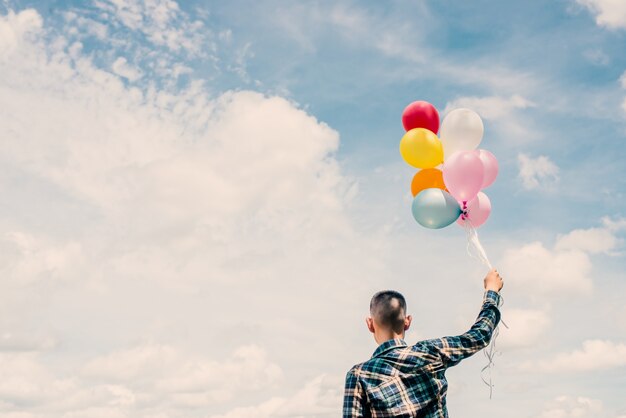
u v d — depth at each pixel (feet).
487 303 9.79
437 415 8.64
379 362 8.90
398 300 9.46
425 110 18.24
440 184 17.65
